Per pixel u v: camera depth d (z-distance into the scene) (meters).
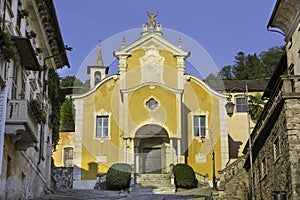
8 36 9.95
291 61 16.84
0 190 10.91
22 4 14.11
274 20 17.27
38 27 16.02
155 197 16.78
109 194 18.05
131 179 19.66
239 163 19.92
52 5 15.33
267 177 15.63
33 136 12.35
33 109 12.69
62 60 19.86
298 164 12.19
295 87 12.81
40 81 17.03
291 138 12.41
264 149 16.23
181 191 19.19
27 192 14.73
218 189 18.81
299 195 11.91
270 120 14.36
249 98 28.78
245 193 18.80
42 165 17.84
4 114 10.55
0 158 10.27
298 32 15.89
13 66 12.30
